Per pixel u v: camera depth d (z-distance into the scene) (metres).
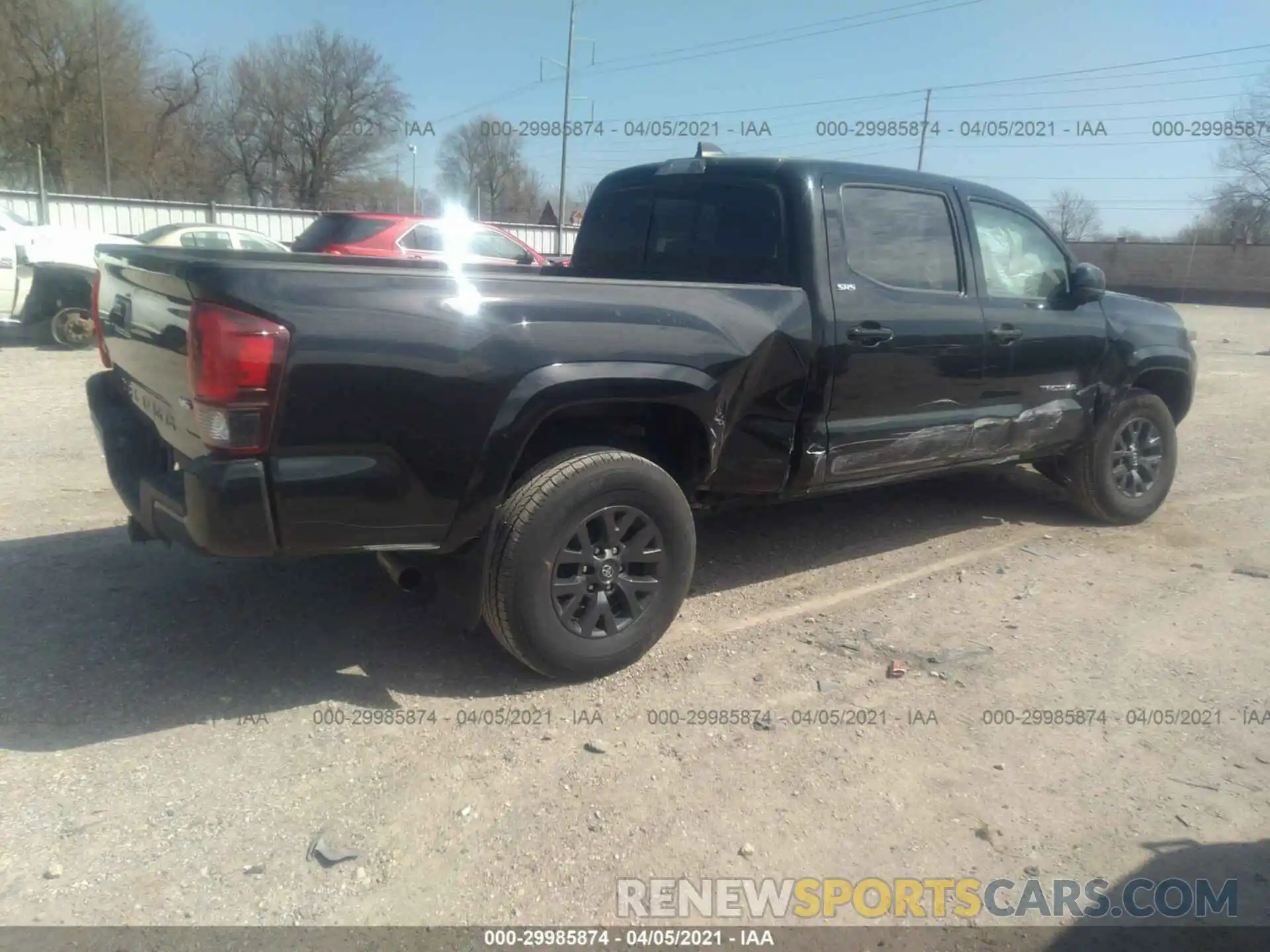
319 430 2.99
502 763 3.10
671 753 3.19
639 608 3.70
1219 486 7.03
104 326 3.97
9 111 38.16
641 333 3.55
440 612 4.18
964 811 2.94
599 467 3.48
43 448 6.77
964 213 4.85
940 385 4.68
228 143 47.66
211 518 2.93
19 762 3.00
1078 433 5.53
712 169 4.67
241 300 2.84
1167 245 45.78
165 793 2.88
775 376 4.04
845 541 5.43
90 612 4.06
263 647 3.81
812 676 3.77
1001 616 4.41
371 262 4.47
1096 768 3.19
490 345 3.22
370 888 2.53
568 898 2.52
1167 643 4.17
